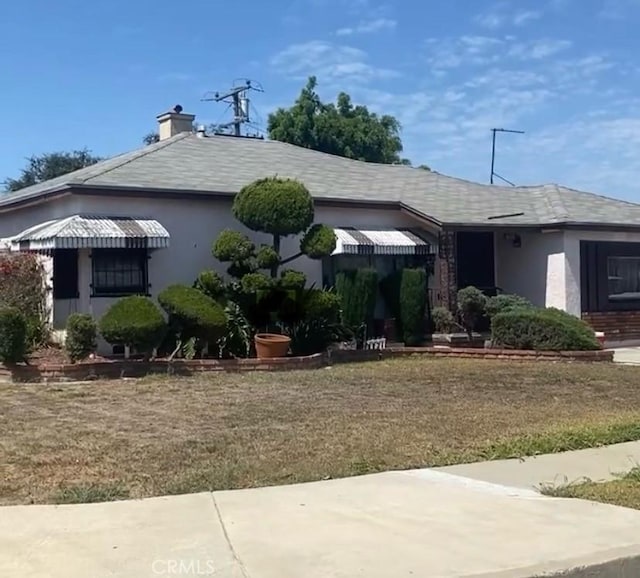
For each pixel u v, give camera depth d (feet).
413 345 63.00
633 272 72.59
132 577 17.28
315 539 19.94
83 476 25.80
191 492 24.40
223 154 69.46
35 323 52.54
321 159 76.74
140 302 48.24
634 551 19.40
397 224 67.97
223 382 45.62
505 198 76.89
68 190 53.42
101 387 43.39
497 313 62.08
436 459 28.94
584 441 31.83
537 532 20.80
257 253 56.80
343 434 32.37
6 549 18.97
